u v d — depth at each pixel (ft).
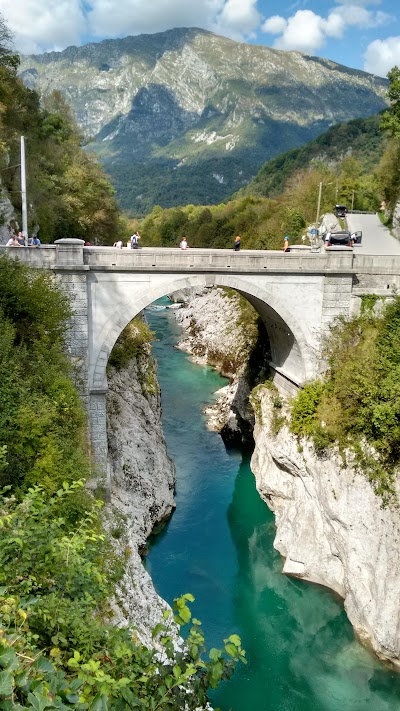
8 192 101.86
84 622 26.71
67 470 53.72
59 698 16.58
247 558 82.74
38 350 64.23
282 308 85.51
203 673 21.63
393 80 124.26
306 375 88.63
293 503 84.48
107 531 66.90
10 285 63.82
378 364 71.77
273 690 61.16
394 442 67.10
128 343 107.14
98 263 77.77
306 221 204.23
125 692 19.06
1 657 16.26
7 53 116.06
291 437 84.02
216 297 209.87
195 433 126.52
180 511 94.94
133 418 97.55
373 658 64.80
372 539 67.41
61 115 155.84
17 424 51.70
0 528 28.09
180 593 74.18
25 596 25.86
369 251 123.34
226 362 164.76
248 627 69.82
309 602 74.43
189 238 344.28
